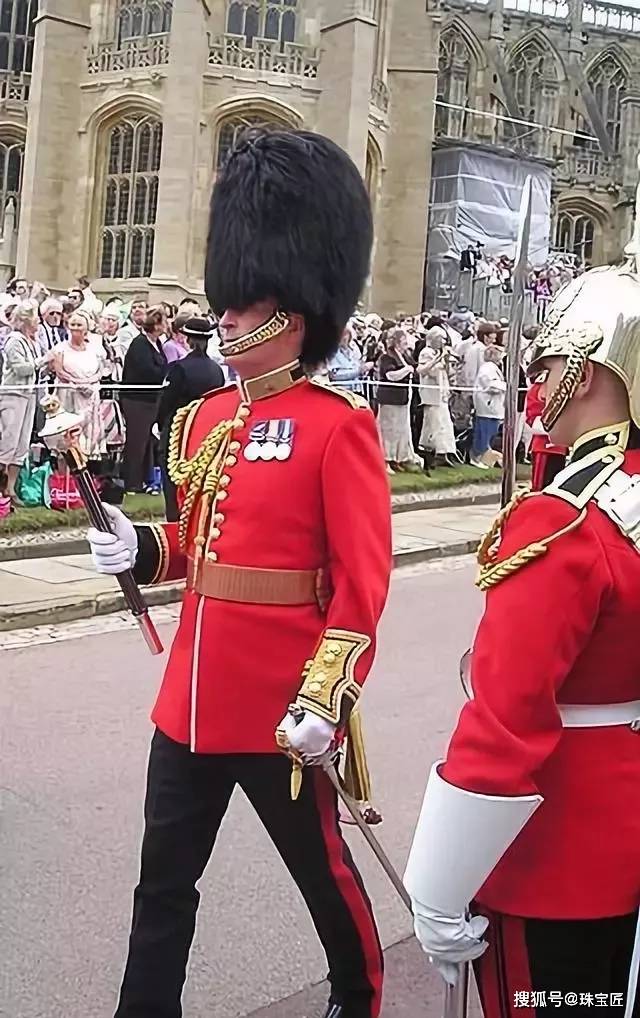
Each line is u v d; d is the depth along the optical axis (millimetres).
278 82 30219
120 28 30750
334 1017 3160
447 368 16219
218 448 3039
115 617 8766
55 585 9148
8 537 10492
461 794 2004
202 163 29812
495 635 2043
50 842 4719
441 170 34594
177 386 9664
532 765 2004
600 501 2076
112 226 30703
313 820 2990
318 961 3904
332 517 2889
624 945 2193
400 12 33375
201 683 2959
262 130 3137
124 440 12195
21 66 33938
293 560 2939
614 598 2055
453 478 15461
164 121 29359
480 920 2121
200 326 9734
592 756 2139
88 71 30688
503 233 34469
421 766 5746
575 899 2125
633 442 2162
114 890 4340
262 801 2988
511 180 34938
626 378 2109
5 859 4547
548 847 2145
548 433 2244
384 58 33156
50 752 5719
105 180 30703
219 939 4020
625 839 2129
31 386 10648
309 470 2918
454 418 16781
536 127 41594
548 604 2012
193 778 3010
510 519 2131
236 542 2957
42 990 3670
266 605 2939
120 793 5230
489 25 41875
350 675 2789
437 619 9102
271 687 2922
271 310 2982
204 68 29719
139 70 29734
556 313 2197
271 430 2973
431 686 7188
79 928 4062
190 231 29500
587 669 2113
